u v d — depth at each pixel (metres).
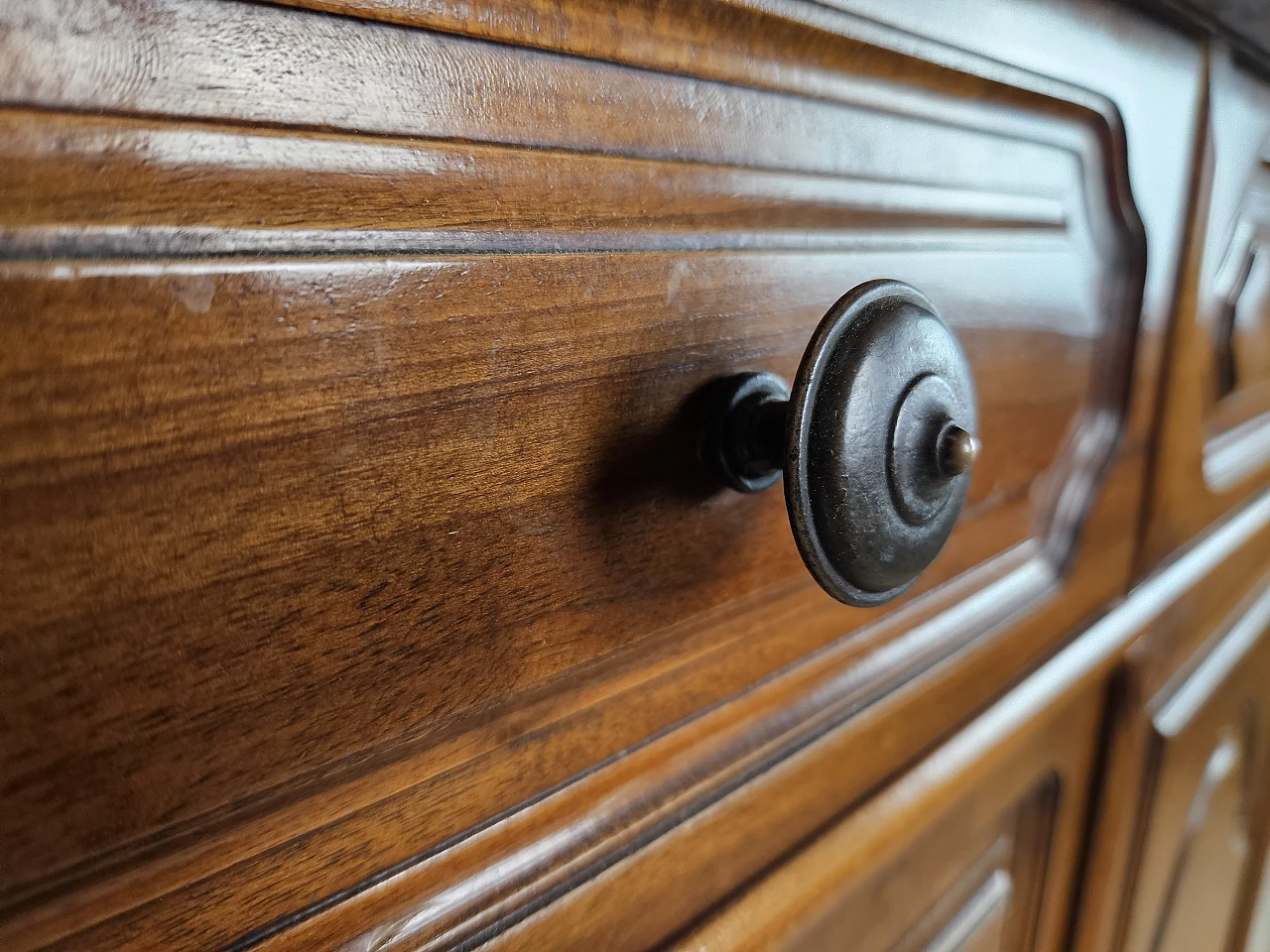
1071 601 0.18
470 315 0.08
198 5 0.07
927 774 0.15
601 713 0.11
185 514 0.07
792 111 0.11
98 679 0.07
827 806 0.13
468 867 0.10
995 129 0.14
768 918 0.12
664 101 0.10
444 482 0.09
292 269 0.07
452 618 0.09
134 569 0.07
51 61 0.06
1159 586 0.21
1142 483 0.19
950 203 0.13
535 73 0.09
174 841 0.08
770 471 0.10
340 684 0.08
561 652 0.10
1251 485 0.25
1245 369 0.23
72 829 0.07
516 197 0.09
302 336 0.07
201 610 0.07
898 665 0.14
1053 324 0.16
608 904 0.11
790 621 0.13
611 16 0.09
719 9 0.10
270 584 0.08
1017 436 0.16
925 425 0.09
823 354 0.09
